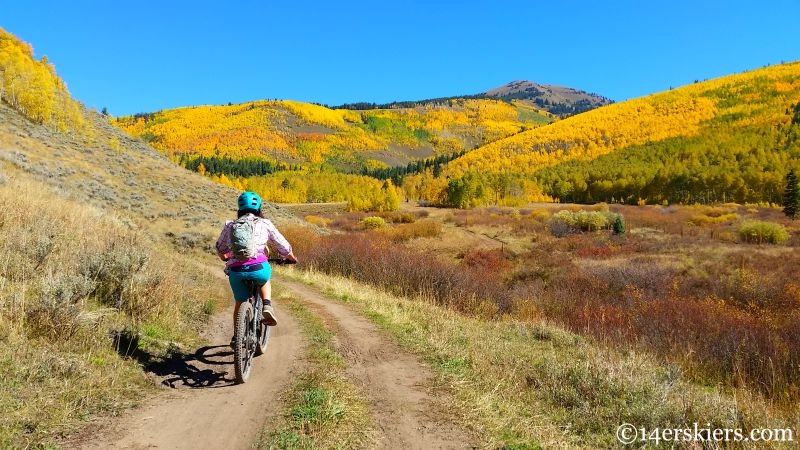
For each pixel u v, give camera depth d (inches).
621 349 388.2
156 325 231.9
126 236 371.6
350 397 171.9
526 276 983.0
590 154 7736.2
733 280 819.4
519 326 407.8
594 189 5027.1
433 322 342.0
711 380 330.3
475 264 1170.0
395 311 366.9
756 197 4173.2
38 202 386.3
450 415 165.0
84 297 205.6
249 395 169.3
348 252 810.8
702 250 1246.9
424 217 2805.1
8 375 143.6
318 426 144.7
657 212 3002.0
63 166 1077.1
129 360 183.0
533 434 159.8
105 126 1814.7
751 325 520.7
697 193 4421.8
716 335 441.7
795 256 1118.4
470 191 3937.0
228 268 183.6
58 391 144.0
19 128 1194.0
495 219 2412.6
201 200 1371.8
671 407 201.3
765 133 6328.7
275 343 245.4
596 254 1272.1
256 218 186.9
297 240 1028.5
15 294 185.6
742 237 1524.4
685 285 817.5
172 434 134.1
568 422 187.5
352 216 3100.4
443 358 239.1
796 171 4045.3
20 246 255.4
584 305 636.1
